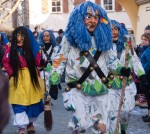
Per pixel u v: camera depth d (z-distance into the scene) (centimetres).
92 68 423
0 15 2206
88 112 430
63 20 3372
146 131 662
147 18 1620
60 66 436
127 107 518
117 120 455
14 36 582
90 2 433
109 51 436
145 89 718
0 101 83
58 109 873
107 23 434
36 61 592
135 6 1759
